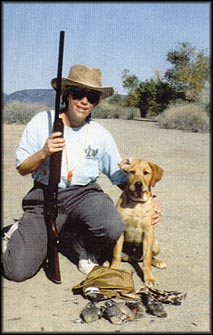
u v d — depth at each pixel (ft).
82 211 14.51
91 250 14.75
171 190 25.27
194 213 21.13
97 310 11.84
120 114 78.28
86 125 14.87
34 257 13.69
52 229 13.67
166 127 58.85
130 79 83.35
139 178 14.89
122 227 14.56
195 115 57.16
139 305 12.32
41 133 14.39
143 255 15.01
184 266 15.38
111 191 24.22
